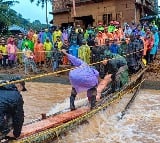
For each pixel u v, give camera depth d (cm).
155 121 1026
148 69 1869
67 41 1919
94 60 1692
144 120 1035
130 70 1717
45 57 2075
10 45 2123
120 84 1306
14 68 2120
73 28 2181
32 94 1450
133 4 3122
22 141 689
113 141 850
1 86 648
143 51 1884
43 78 1812
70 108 977
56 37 2086
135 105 1229
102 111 1062
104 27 2094
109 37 1881
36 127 784
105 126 966
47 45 2045
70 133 882
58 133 819
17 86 690
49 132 772
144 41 1917
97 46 1692
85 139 855
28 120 1024
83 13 3456
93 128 939
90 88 966
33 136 722
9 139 687
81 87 955
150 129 950
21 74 1928
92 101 989
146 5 3497
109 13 3272
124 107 1197
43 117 872
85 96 1308
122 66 1288
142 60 1870
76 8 3500
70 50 1847
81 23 3578
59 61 1967
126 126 975
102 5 3312
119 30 2003
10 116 667
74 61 973
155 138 878
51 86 1680
